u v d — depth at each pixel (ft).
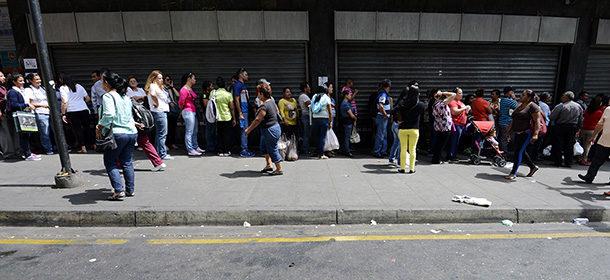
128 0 23.89
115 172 13.60
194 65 25.62
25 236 11.66
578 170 20.98
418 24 25.05
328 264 9.70
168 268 9.40
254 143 27.27
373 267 9.51
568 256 10.32
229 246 10.89
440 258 10.11
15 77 20.16
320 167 20.36
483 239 11.61
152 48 25.20
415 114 18.48
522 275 9.11
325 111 21.99
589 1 26.32
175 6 24.04
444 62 26.91
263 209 12.90
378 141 23.66
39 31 13.87
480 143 22.17
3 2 24.20
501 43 26.71
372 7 24.98
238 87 22.58
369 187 16.20
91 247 10.77
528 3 26.00
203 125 26.78
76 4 23.86
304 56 25.84
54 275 8.98
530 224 13.30
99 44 24.71
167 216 12.65
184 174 18.17
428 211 13.17
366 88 26.78
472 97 24.03
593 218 13.70
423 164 22.00
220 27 24.11
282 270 9.33
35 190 15.07
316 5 24.70
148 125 17.04
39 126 22.12
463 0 25.45
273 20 24.30
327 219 12.96
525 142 17.70
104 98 12.66
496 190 16.12
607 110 16.76
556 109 21.58
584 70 27.48
